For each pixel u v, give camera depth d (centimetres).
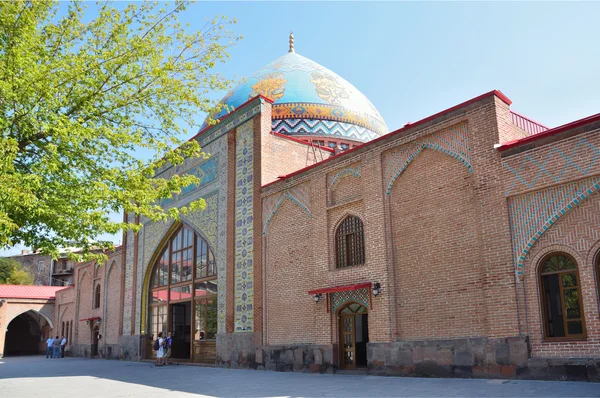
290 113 2138
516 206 999
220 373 1437
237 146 1753
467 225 1078
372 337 1220
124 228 1104
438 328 1098
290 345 1435
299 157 1766
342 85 2322
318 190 1430
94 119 1116
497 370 977
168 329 2058
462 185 1100
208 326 1792
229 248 1702
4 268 5203
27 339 4062
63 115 983
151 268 2203
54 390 1123
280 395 923
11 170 923
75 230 1059
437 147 1157
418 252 1164
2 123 970
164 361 1869
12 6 988
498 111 1063
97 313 2797
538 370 920
